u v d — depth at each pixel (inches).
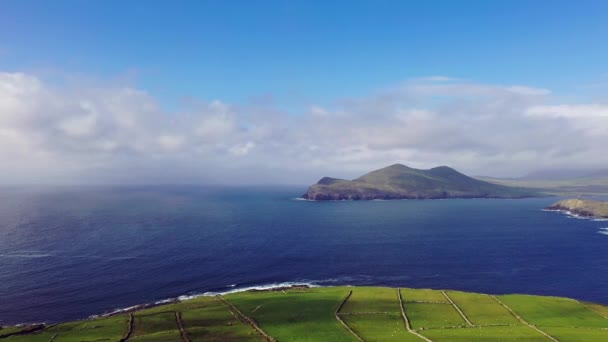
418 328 3499.0
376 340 3179.1
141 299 4707.2
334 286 5142.7
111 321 3656.5
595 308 4065.0
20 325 3799.2
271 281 5556.1
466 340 3157.0
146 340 3169.3
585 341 3125.0
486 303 4207.7
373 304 4146.2
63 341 3161.9
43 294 4800.7
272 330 3420.3
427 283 5526.6
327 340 3186.5
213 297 4448.8
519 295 4517.7
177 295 4881.9
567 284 5477.4
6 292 4840.1
